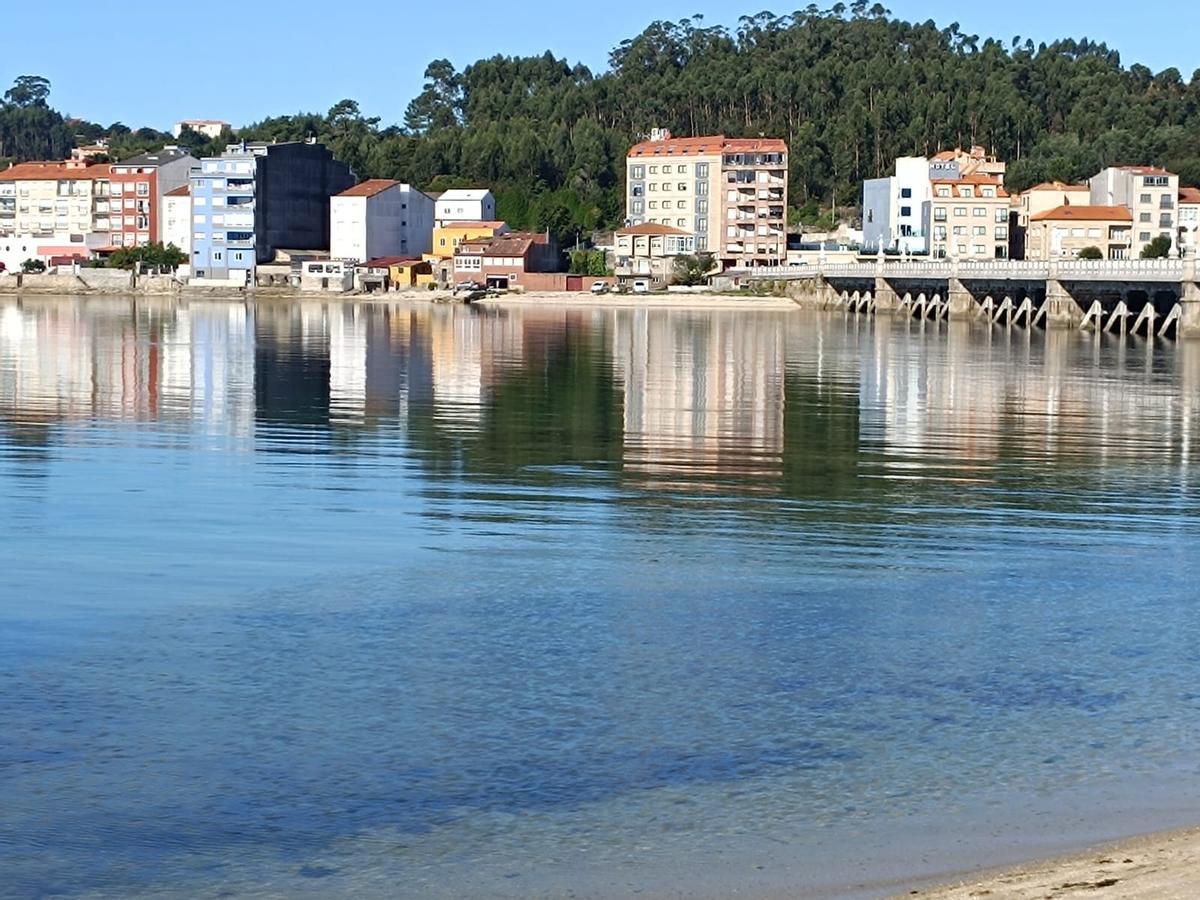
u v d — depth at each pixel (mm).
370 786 14500
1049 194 174750
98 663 18281
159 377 58594
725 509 29156
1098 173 187500
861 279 139875
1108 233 166500
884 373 64688
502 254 171625
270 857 13047
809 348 82562
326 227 188625
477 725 16125
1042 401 52562
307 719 16281
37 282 176125
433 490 31156
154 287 173125
